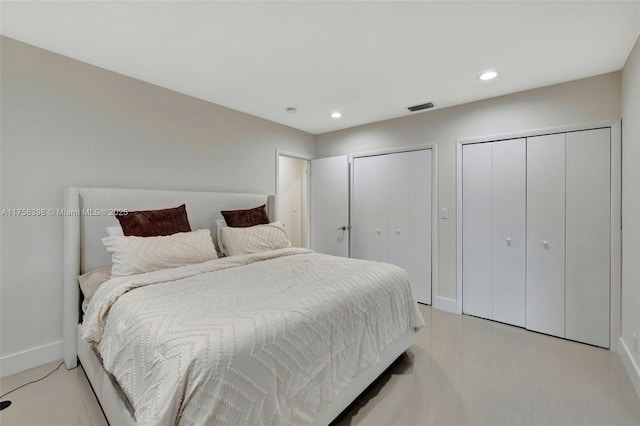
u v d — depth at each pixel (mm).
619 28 1782
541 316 2709
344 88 2734
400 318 2076
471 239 3105
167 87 2723
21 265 2012
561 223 2607
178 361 1027
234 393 1041
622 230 2287
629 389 1855
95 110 2314
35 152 2053
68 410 1661
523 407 1692
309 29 1814
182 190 2875
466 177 3135
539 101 2688
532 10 1626
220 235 2826
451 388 1872
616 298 2336
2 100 1919
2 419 1585
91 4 1575
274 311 1332
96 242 2238
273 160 3820
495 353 2324
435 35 1875
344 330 1559
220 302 1438
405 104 3154
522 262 2811
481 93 2840
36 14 1664
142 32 1851
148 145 2629
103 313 1556
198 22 1744
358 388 1681
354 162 4062
